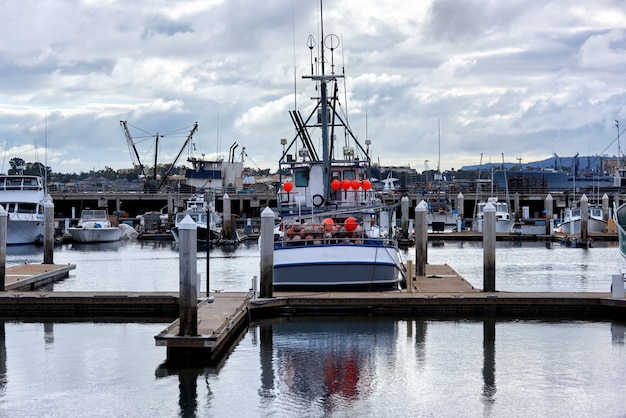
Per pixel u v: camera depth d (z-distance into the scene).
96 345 29.30
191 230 25.84
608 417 21.12
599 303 34.16
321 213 39.00
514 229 95.19
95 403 22.42
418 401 22.45
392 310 34.62
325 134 41.56
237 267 58.03
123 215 114.31
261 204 121.94
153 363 26.58
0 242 37.56
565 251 73.00
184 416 21.34
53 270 47.88
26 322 33.81
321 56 42.38
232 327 29.20
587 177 152.75
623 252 48.38
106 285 47.00
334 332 31.38
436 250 74.56
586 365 26.22
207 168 128.50
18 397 23.00
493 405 22.09
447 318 33.97
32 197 81.06
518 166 160.62
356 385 24.00
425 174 160.12
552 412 21.52
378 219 46.25
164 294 36.09
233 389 23.64
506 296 34.88
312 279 37.62
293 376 24.98
